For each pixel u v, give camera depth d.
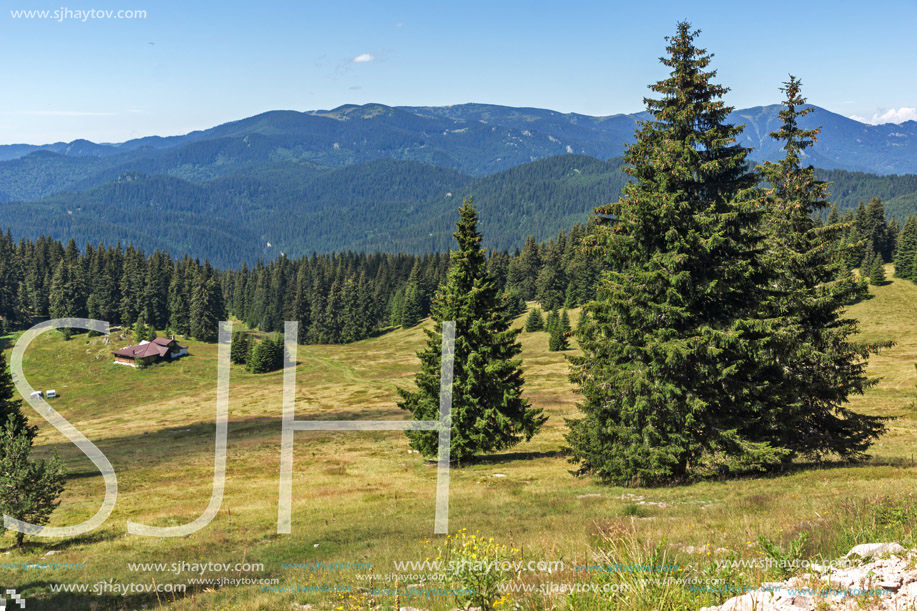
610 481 24.19
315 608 10.12
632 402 21.70
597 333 23.25
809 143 23.84
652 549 9.12
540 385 84.69
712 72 21.41
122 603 12.93
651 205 20.73
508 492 24.98
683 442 21.28
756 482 19.42
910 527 8.38
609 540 9.05
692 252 20.94
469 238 33.66
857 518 9.16
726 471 21.73
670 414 21.19
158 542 20.48
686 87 21.56
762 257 21.55
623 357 22.50
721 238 20.08
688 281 20.44
